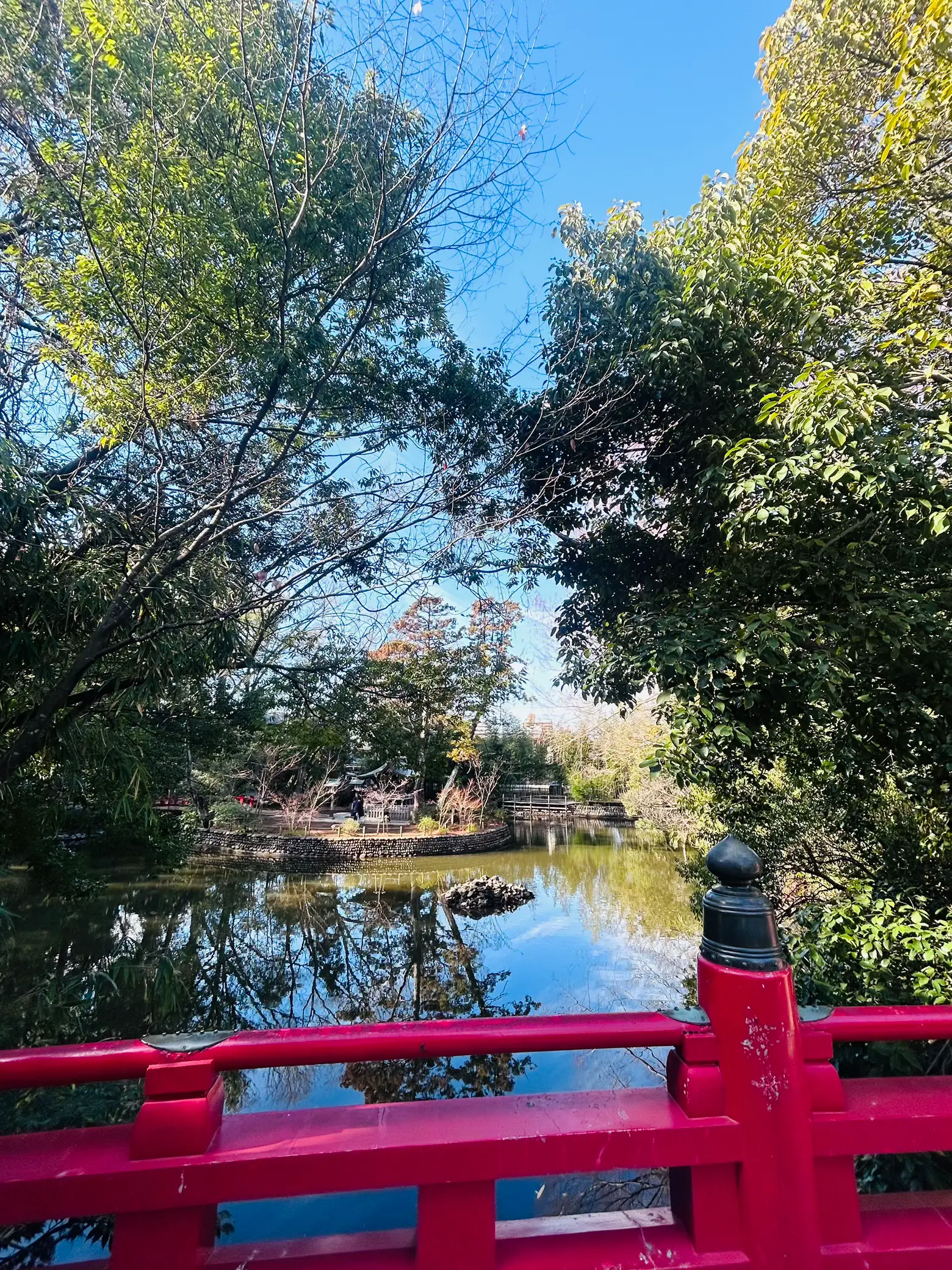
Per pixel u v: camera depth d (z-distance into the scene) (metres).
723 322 3.22
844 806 4.16
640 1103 1.13
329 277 2.93
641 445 3.81
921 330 3.10
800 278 3.25
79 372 2.64
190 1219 0.95
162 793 7.63
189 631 3.18
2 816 4.32
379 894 11.59
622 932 8.65
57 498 2.81
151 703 3.29
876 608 2.77
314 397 2.79
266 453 3.31
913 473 2.54
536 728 25.75
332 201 2.66
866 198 3.66
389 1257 1.01
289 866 14.06
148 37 2.37
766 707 3.00
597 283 3.74
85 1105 3.21
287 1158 0.96
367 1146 0.99
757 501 2.98
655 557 4.20
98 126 2.40
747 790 4.69
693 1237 1.03
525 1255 1.01
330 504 3.33
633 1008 5.86
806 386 2.74
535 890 11.92
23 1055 0.99
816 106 3.79
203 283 2.44
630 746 19.34
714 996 1.13
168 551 3.21
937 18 2.79
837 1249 1.04
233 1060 1.04
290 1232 3.05
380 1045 1.05
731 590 3.28
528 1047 1.08
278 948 8.16
